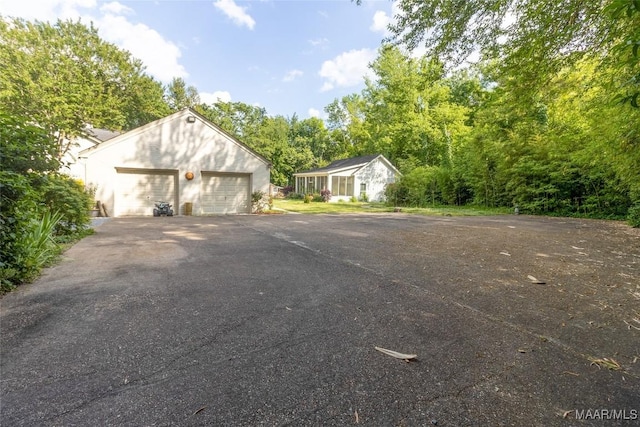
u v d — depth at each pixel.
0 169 3.45
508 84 5.48
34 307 2.78
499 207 16.27
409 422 1.45
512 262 4.70
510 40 4.66
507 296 3.22
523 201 14.61
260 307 2.86
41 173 4.39
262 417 1.47
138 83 28.11
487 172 16.53
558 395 1.66
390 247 5.84
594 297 3.20
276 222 10.34
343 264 4.52
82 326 2.41
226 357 2.00
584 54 4.50
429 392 1.67
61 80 15.77
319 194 24.33
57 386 1.67
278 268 4.28
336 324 2.52
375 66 23.58
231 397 1.61
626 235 7.54
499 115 13.48
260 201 14.77
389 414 1.50
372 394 1.65
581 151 11.04
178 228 8.54
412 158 23.72
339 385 1.72
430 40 5.20
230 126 34.00
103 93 23.62
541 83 5.12
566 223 10.28
